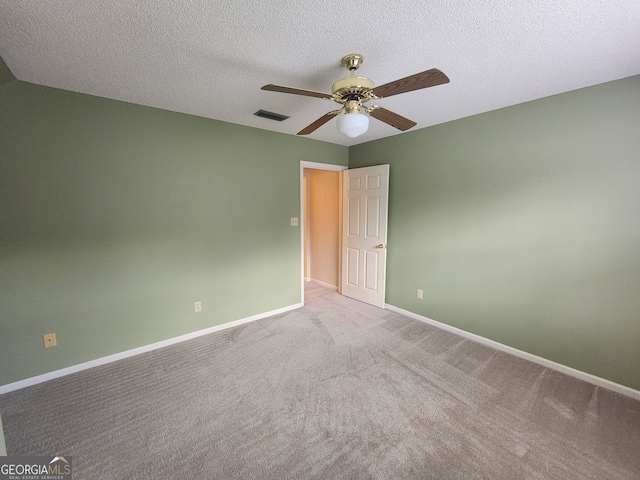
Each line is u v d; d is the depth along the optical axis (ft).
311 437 5.52
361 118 5.36
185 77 6.43
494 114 8.48
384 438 5.49
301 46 5.18
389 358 8.36
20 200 6.73
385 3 4.04
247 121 9.78
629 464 4.94
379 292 12.49
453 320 10.09
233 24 4.54
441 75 4.24
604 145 6.71
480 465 4.92
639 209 6.37
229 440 5.45
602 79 6.49
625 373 6.74
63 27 4.59
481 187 8.96
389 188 11.87
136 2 4.00
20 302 6.89
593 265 7.06
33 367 7.13
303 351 8.77
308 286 16.06
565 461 5.00
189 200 9.25
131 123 8.04
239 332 10.12
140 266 8.50
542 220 7.79
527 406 6.35
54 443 5.35
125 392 6.84
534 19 4.41
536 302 8.05
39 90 6.78
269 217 11.29
